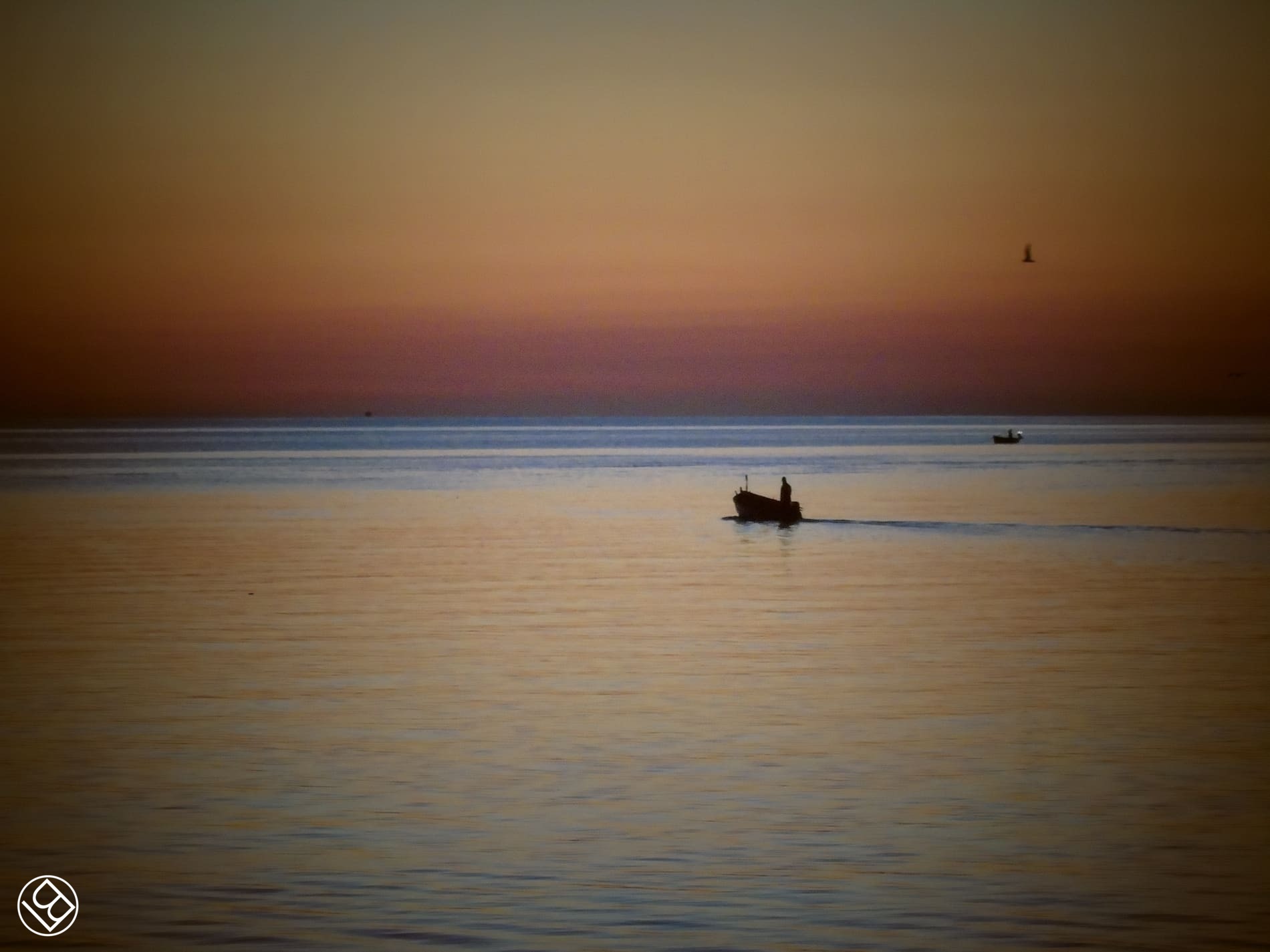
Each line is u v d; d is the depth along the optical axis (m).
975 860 30.72
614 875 30.00
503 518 129.75
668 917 27.77
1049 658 54.00
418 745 40.72
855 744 40.56
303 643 58.56
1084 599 71.44
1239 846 31.55
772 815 33.88
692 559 93.19
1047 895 28.77
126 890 29.31
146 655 55.88
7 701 46.91
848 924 27.44
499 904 28.45
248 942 26.80
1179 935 26.91
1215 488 172.12
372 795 35.66
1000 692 47.62
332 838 32.41
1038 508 138.75
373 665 53.38
